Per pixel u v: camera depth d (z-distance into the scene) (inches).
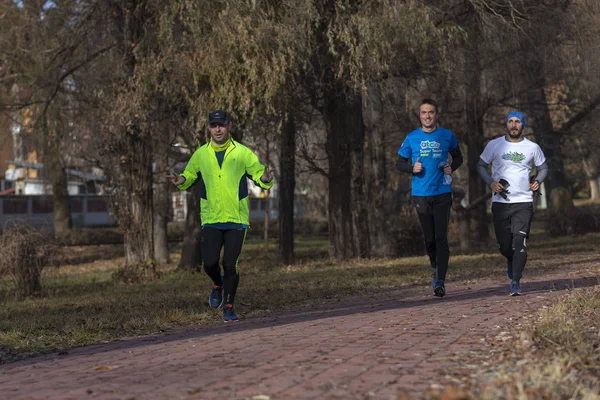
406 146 458.9
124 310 553.0
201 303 548.4
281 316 447.5
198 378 237.6
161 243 1470.2
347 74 932.6
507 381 207.0
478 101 1249.4
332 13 918.4
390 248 1267.2
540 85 1224.2
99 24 983.6
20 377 275.1
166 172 1211.9
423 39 869.2
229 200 396.8
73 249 1873.8
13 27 1040.8
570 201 1763.0
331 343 295.9
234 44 806.5
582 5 1068.5
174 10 850.1
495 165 444.8
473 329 315.0
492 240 1608.0
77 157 1358.3
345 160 1146.0
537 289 491.8
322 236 2474.2
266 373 238.8
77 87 1077.8
